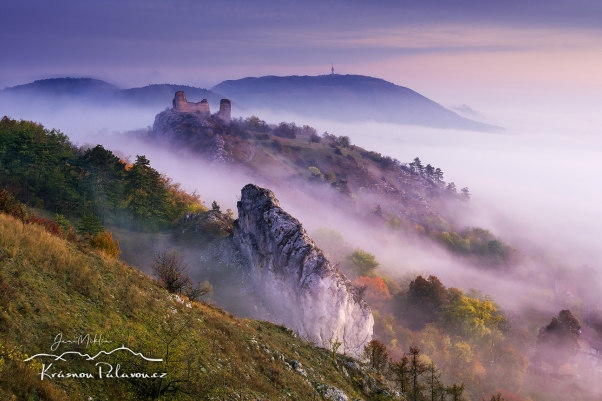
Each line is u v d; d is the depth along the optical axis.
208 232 85.06
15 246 27.88
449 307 96.69
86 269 29.03
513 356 83.88
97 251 35.19
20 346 20.05
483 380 77.44
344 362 40.72
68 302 25.30
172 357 24.02
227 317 37.91
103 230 68.25
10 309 21.59
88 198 87.56
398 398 38.94
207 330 31.19
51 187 83.25
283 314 62.88
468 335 89.62
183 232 86.56
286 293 63.78
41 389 18.20
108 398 19.98
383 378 42.66
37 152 85.44
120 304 28.06
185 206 103.94
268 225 69.44
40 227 34.59
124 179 90.31
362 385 38.06
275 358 32.97
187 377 23.84
